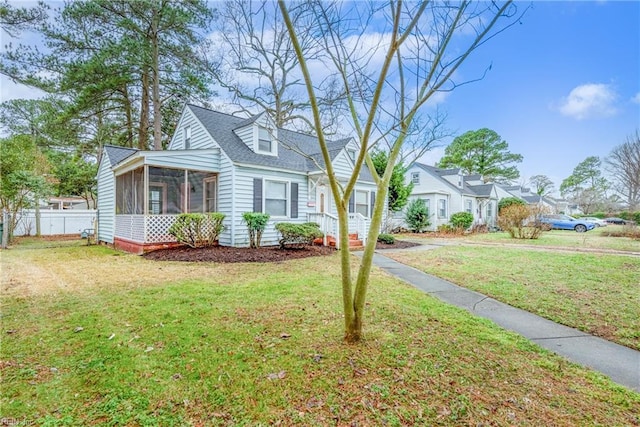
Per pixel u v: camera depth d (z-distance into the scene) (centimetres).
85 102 1483
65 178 2203
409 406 219
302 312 406
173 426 199
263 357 285
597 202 3738
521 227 1595
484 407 220
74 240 1546
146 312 403
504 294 530
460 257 933
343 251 309
